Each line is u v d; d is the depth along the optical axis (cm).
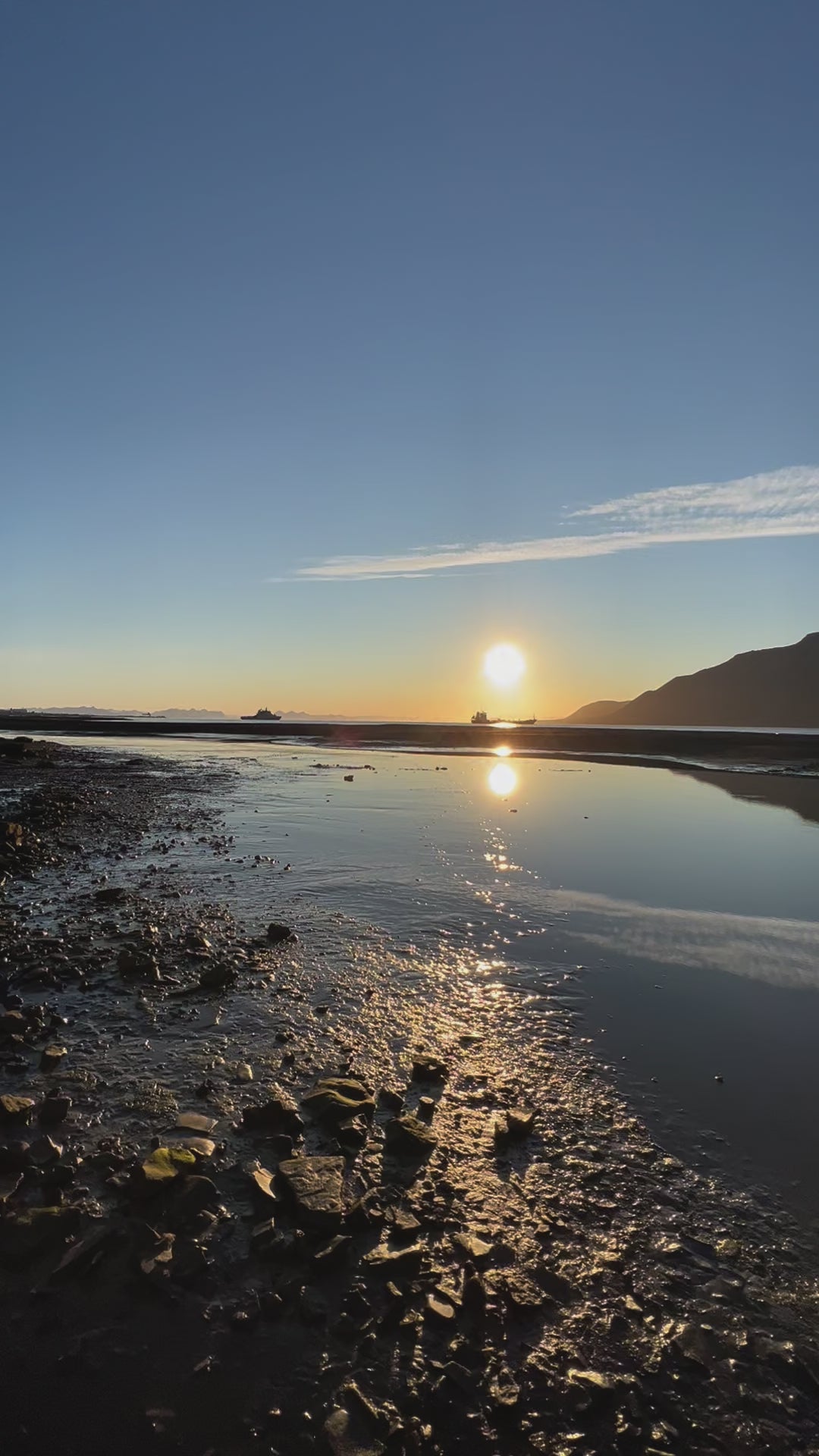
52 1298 142
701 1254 157
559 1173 178
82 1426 121
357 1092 205
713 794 951
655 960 307
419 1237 159
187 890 407
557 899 394
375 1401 126
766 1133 194
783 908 380
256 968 292
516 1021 252
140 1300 142
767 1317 144
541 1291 147
